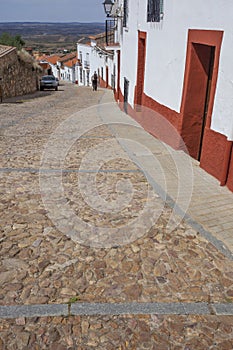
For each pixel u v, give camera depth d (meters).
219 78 5.29
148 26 9.05
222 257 3.52
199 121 6.93
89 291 3.03
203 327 2.67
